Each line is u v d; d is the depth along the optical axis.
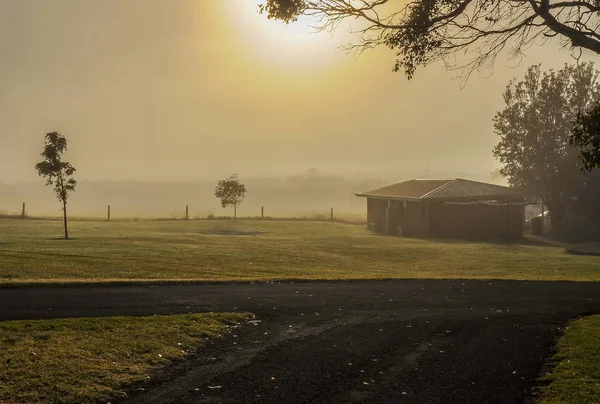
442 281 17.55
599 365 9.12
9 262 17.62
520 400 7.65
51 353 8.53
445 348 9.97
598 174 42.84
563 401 7.59
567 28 10.23
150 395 7.48
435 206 41.72
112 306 11.95
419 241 38.12
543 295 15.42
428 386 8.05
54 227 41.09
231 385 7.87
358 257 28.11
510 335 11.00
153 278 16.77
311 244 34.38
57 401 7.07
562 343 10.45
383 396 7.62
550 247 35.78
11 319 10.34
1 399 6.98
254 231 43.91
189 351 9.35
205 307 12.38
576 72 43.78
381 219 48.31
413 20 10.91
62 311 11.21
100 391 7.45
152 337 9.71
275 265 22.77
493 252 31.52
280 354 9.33
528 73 44.75
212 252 26.52
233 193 54.69
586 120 9.18
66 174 31.16
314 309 12.76
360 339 10.36
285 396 7.50
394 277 18.42
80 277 15.91
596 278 20.80
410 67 11.52
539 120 44.12
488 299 14.65
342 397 7.54
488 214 42.66
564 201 44.19
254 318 11.69
